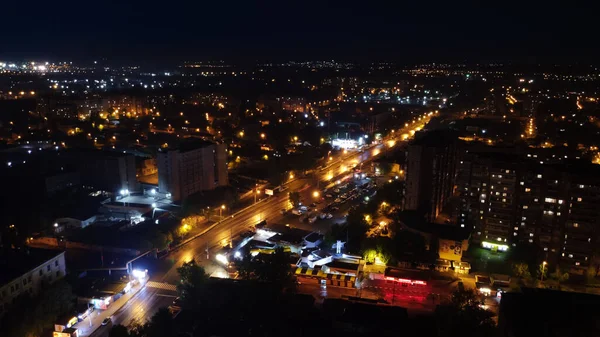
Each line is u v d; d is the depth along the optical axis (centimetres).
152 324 11512
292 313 12338
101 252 16388
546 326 10162
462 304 12481
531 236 17250
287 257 15212
